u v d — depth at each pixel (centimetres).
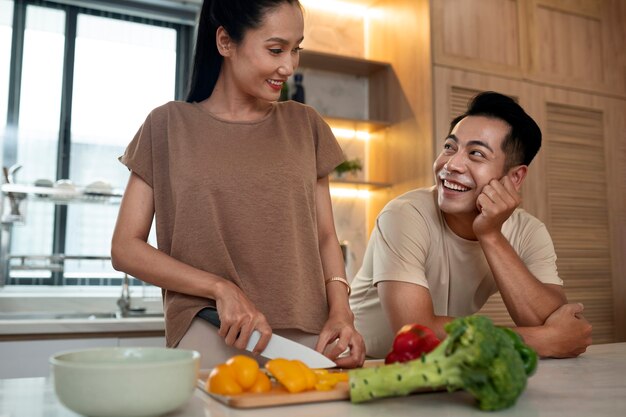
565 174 315
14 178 262
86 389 60
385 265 141
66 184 258
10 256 252
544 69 317
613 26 343
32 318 243
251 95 121
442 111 289
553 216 308
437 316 135
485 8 307
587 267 314
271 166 116
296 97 302
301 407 71
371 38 339
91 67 289
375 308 154
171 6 303
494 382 67
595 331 312
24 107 276
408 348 77
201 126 117
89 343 208
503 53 308
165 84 304
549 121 315
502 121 140
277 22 109
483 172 139
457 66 295
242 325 99
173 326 109
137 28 300
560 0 327
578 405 73
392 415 67
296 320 112
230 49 116
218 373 74
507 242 141
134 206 116
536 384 88
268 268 112
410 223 144
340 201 327
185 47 310
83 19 289
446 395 78
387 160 319
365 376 71
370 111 336
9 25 276
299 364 77
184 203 112
